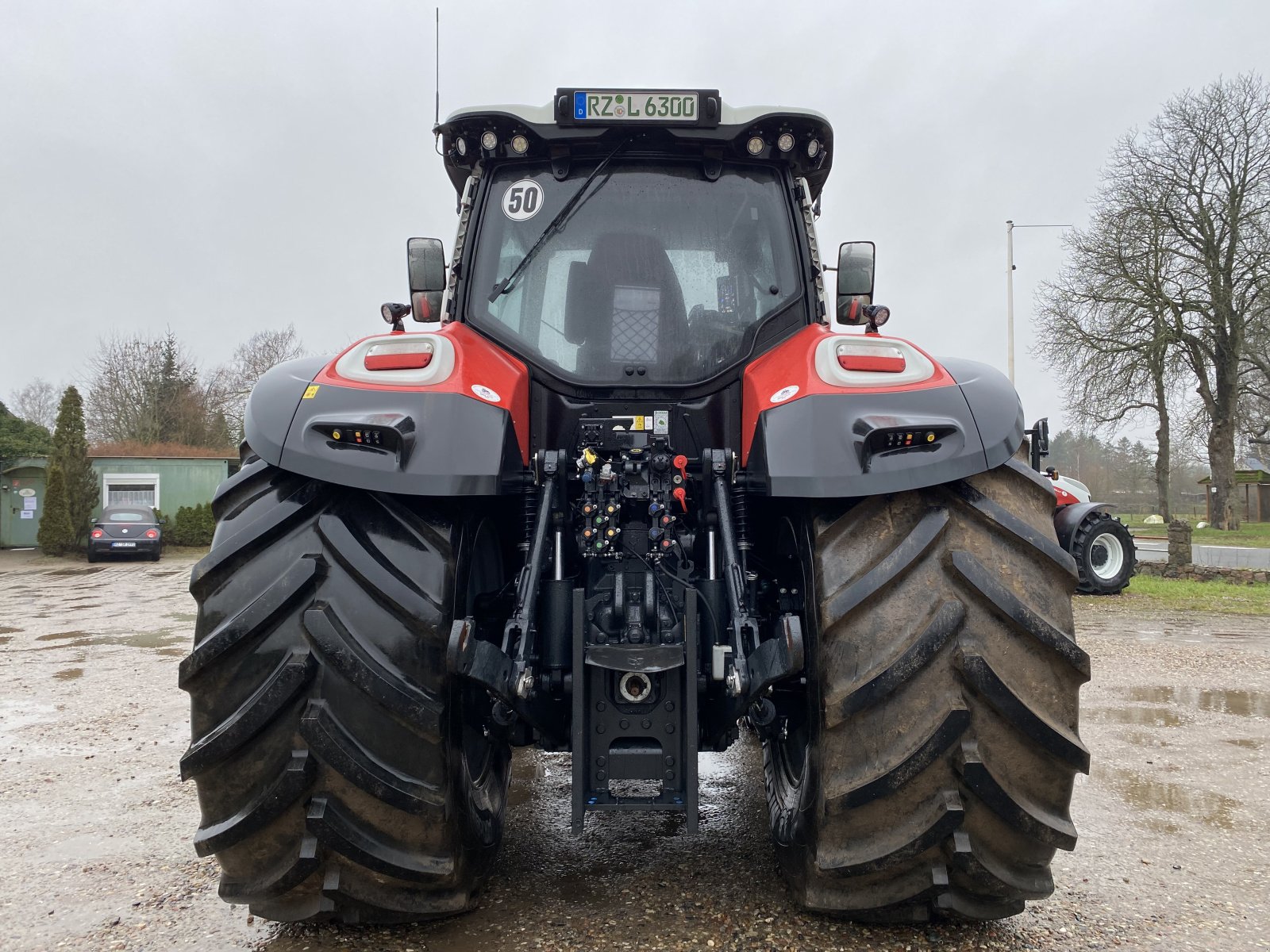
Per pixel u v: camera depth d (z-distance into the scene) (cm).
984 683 199
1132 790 380
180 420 4294
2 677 686
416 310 316
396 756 205
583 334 295
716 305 300
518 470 250
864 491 214
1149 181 2670
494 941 235
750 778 397
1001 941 238
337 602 207
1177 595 1164
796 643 201
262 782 206
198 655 204
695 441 287
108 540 2412
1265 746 451
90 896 276
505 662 215
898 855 206
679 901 258
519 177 311
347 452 215
